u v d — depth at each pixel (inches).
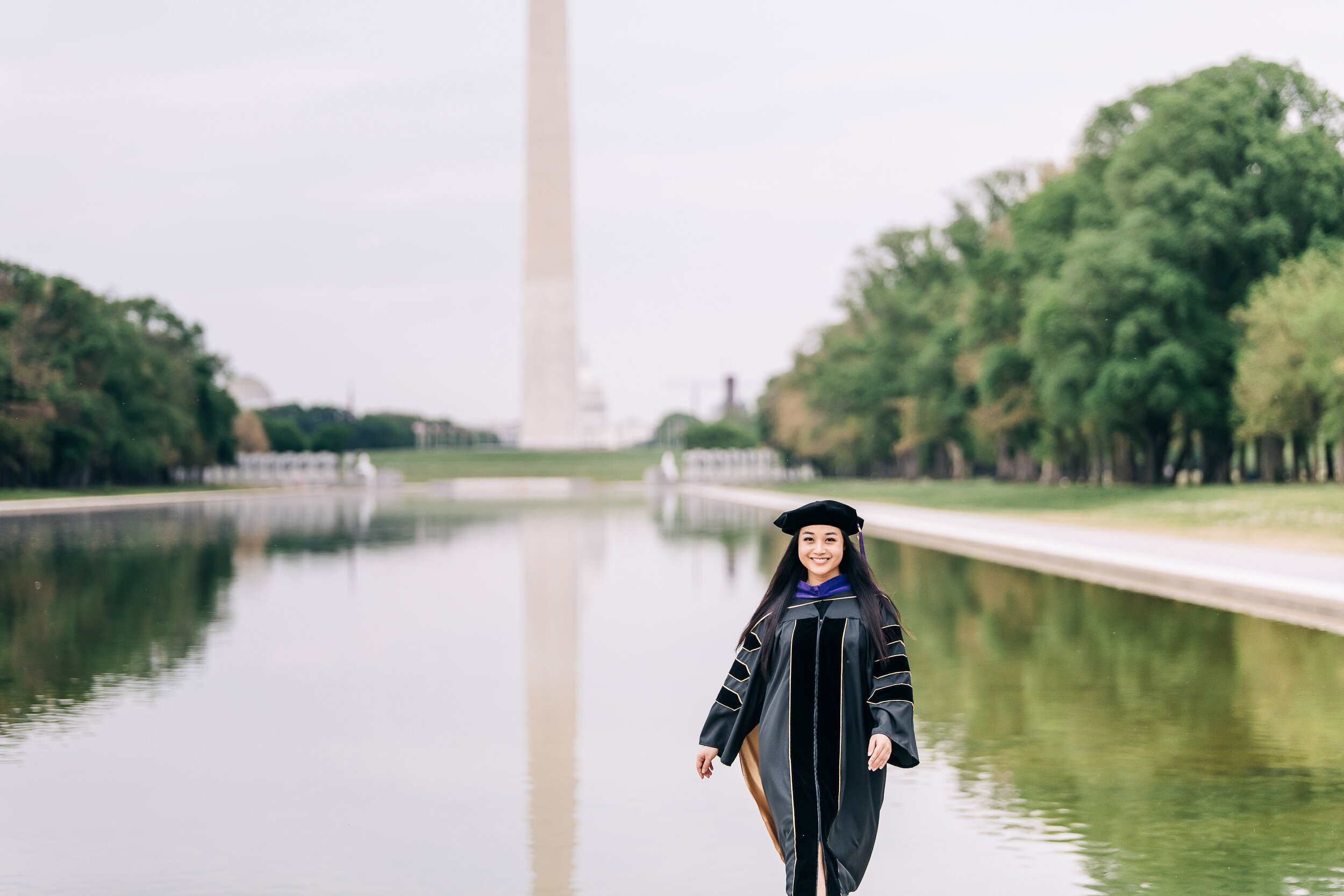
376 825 379.2
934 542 1608.0
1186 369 2204.7
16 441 3038.9
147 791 417.7
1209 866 333.4
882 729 248.8
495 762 458.0
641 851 351.6
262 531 1902.1
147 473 4202.8
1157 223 2290.8
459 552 1455.5
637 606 928.3
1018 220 2773.1
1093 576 1142.3
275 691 598.5
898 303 3631.9
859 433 3929.6
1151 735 493.7
